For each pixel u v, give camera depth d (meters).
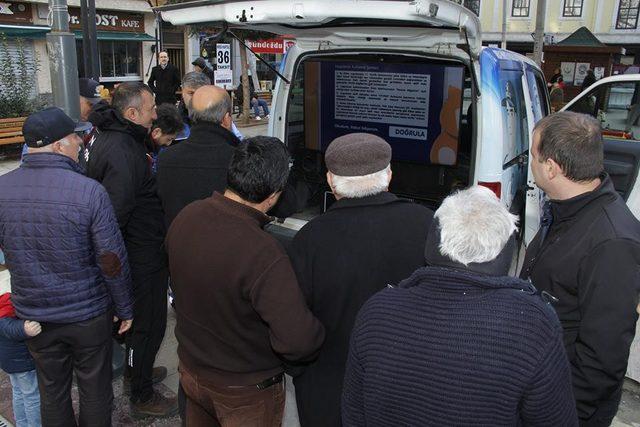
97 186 2.33
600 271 1.62
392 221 1.84
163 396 3.11
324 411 1.96
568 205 1.76
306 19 2.63
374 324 1.38
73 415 2.58
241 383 1.96
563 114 1.80
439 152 3.54
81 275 2.33
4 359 2.53
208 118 2.65
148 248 2.89
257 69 24.11
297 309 1.81
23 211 2.24
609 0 25.94
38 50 16.17
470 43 2.86
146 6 19.11
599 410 1.81
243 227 1.88
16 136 9.54
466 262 1.32
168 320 4.09
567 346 1.73
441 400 1.27
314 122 3.93
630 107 4.39
